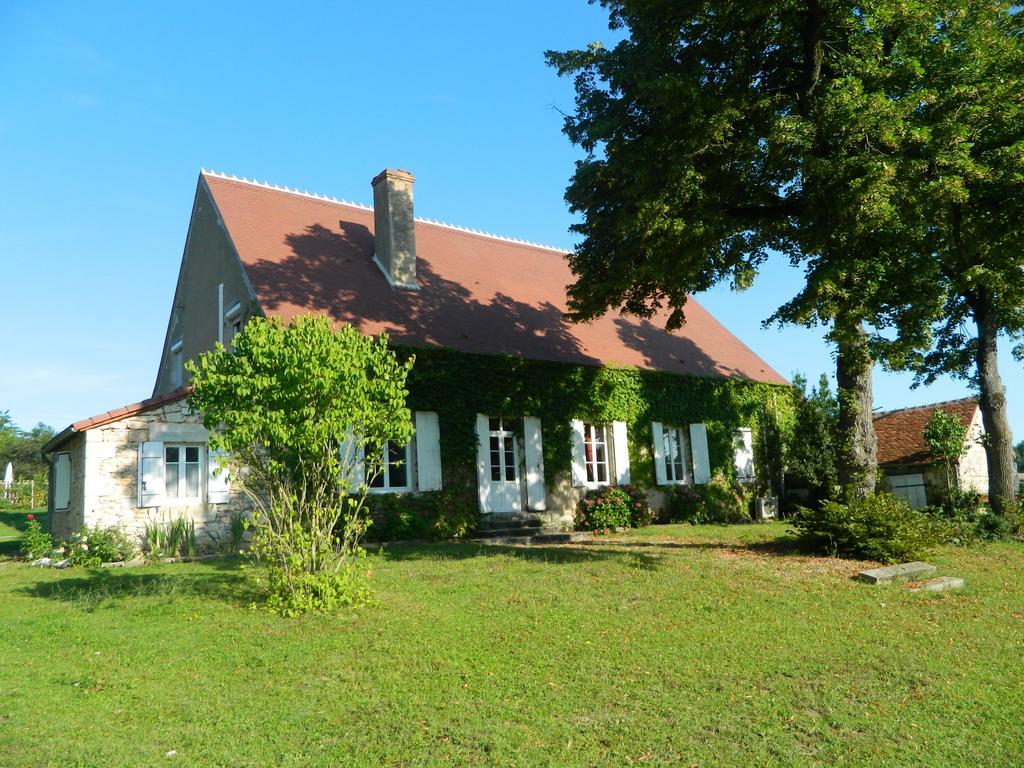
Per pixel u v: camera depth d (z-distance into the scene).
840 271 10.58
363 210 20.64
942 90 10.97
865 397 12.95
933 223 11.91
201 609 8.05
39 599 8.98
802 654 6.58
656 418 19.95
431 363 15.83
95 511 12.45
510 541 15.17
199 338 18.77
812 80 11.84
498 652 6.45
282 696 5.39
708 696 5.51
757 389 22.69
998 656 6.76
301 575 7.99
